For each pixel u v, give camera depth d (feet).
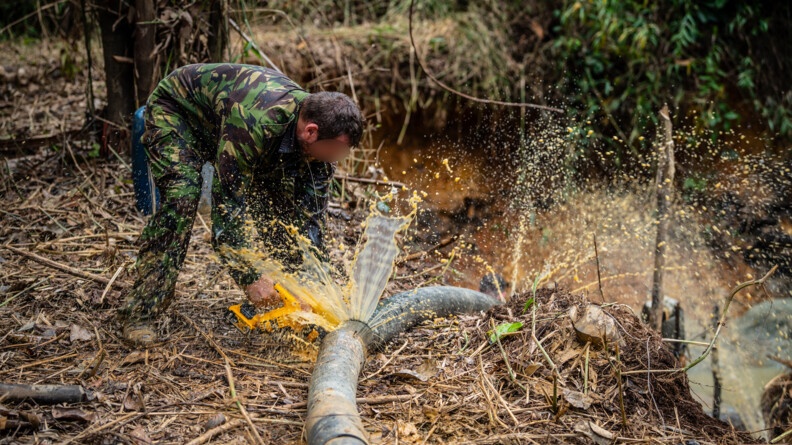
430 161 25.12
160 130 10.28
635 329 10.52
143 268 10.41
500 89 25.75
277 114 9.37
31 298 11.64
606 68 26.04
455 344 10.92
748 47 25.63
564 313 10.74
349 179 17.63
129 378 9.61
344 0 27.68
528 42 26.13
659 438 8.92
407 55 25.29
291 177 10.59
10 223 14.73
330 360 9.14
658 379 9.86
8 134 19.03
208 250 14.24
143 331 10.47
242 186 9.65
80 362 9.91
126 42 17.39
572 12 25.58
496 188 24.29
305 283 10.69
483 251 22.22
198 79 10.21
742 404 15.23
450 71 25.32
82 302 11.57
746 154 25.11
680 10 25.63
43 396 8.71
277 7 26.22
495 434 8.80
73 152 17.80
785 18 25.61
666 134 14.82
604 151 25.52
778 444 9.43
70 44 21.38
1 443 7.90
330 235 15.20
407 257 14.80
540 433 8.86
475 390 9.73
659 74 25.61
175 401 9.13
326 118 9.25
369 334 10.32
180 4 17.11
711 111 25.35
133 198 16.19
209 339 10.71
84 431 8.28
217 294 12.44
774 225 22.68
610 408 9.36
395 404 9.36
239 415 8.92
